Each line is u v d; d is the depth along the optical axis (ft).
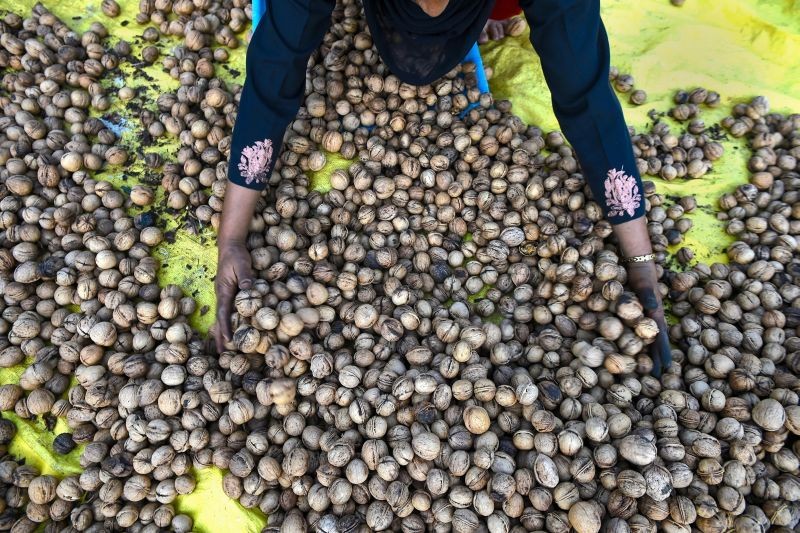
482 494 8.58
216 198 11.46
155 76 13.56
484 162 12.10
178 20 14.20
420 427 9.13
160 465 9.13
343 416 9.37
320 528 8.62
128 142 12.71
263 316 9.25
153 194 11.86
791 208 11.98
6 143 12.34
